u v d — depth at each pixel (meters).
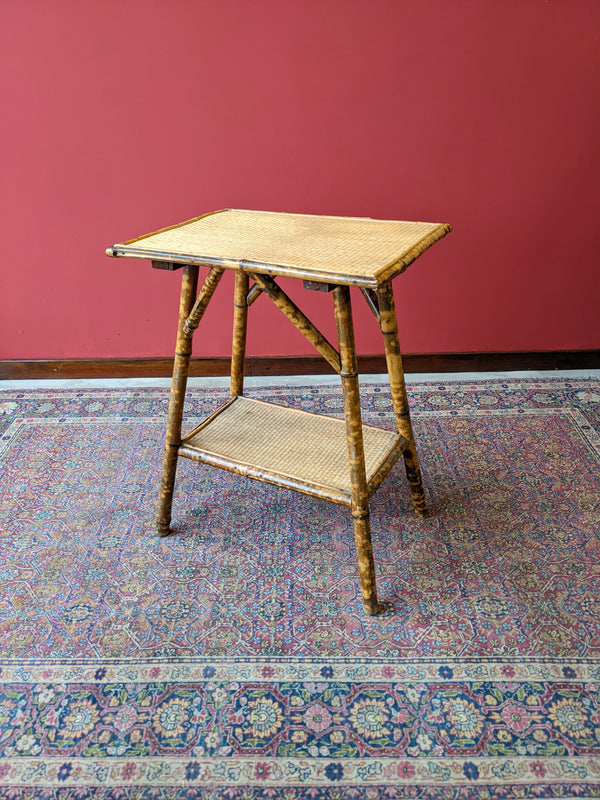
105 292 3.03
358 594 1.96
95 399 3.02
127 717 1.62
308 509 2.32
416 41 2.60
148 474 2.51
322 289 1.61
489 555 2.09
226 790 1.47
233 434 2.20
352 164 2.82
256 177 2.86
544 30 2.57
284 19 2.57
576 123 2.72
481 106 2.70
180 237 1.93
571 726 1.58
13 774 1.51
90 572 2.06
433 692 1.66
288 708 1.64
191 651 1.79
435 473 2.48
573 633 1.81
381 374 3.18
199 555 2.12
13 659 1.78
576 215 2.88
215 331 3.11
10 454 2.63
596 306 3.06
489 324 3.11
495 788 1.46
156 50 2.61
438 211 2.90
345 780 1.48
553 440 2.64
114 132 2.75
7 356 3.18
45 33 2.58
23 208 2.88
